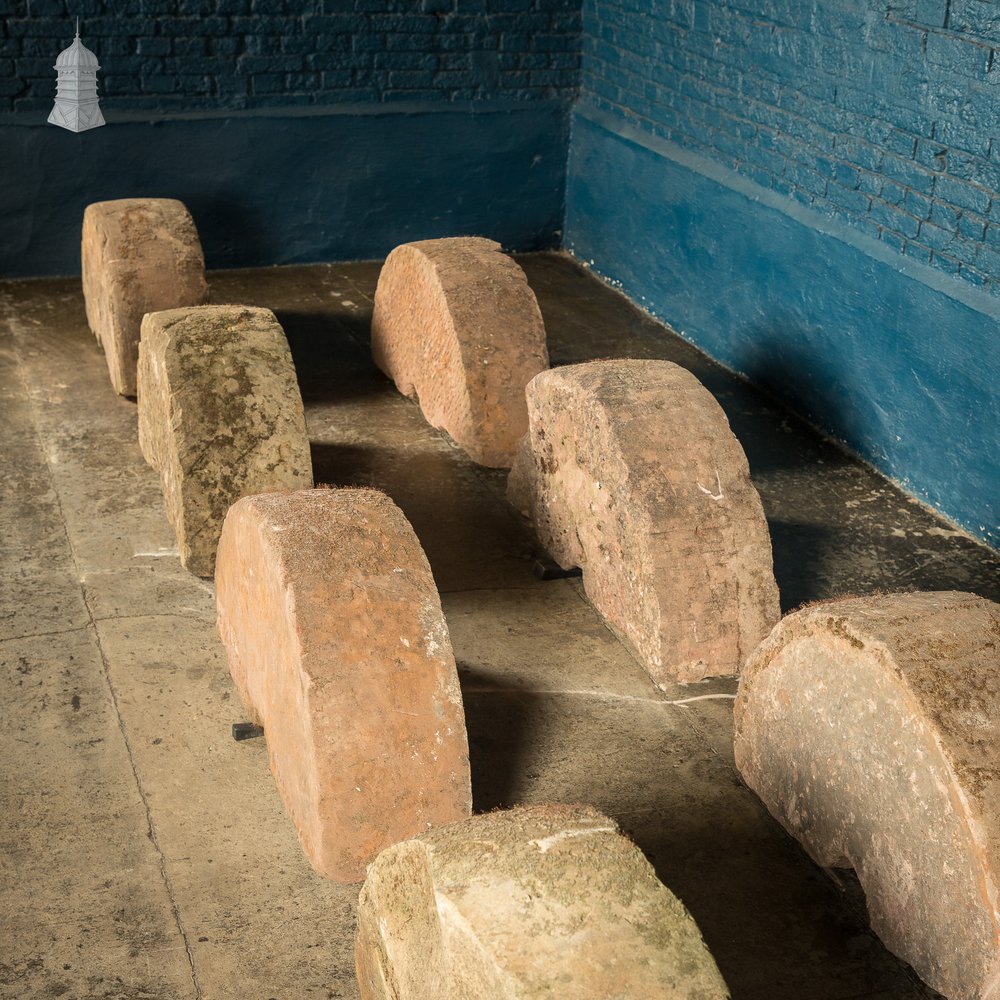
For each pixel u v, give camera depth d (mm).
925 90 4699
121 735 3467
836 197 5305
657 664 3670
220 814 3207
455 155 7348
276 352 4293
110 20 6605
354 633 2918
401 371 5656
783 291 5641
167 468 4355
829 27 5191
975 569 4445
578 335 6512
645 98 6742
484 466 5066
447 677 2961
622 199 6984
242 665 3455
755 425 5547
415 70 7160
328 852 2896
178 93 6848
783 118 5590
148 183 6922
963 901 2551
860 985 2779
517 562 4430
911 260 4895
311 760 2871
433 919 2211
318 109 7062
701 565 3662
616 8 6898
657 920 2141
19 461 4938
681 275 6480
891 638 2746
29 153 6637
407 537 3119
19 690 3623
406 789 2918
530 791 3342
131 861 3043
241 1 6742
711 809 3297
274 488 4156
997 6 4301
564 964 2045
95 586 4152
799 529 4699
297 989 2717
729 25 5895
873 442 5180
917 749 2627
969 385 4586
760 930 2922
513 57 7277
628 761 3469
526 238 7711
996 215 4445
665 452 3766
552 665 3875
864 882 2877
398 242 7484
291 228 7258
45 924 2852
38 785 3266
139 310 5359
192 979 2729
